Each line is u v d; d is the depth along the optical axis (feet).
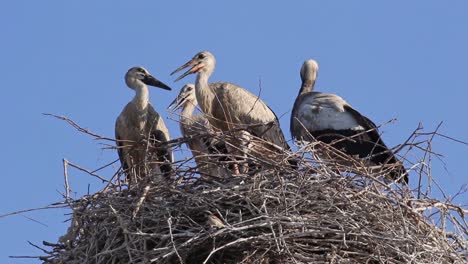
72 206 47.93
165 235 43.96
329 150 49.73
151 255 44.24
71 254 46.91
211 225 44.27
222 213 46.09
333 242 45.39
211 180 47.70
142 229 45.98
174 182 47.70
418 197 48.52
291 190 46.32
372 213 46.01
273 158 48.78
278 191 46.14
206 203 46.09
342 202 46.19
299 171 47.24
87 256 46.01
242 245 44.75
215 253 45.11
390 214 46.19
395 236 44.93
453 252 46.60
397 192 47.50
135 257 44.62
